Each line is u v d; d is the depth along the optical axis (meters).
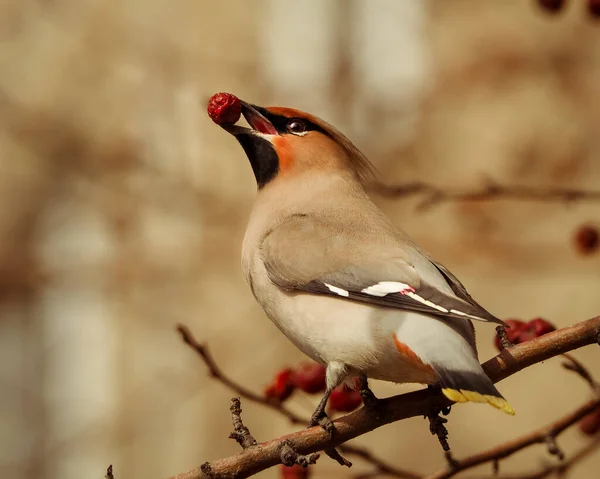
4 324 16.81
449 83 15.93
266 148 8.45
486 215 15.01
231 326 15.62
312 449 7.04
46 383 16.83
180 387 15.77
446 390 6.49
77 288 16.34
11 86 16.97
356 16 16.78
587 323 6.88
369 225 7.83
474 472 13.25
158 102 16.62
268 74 16.81
